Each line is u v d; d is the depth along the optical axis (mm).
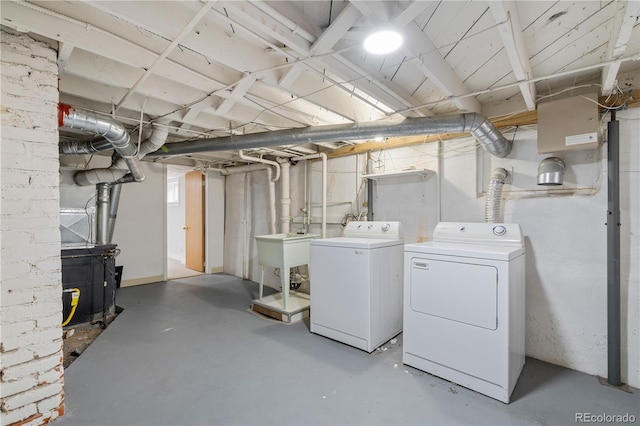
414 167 3096
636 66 1941
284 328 3043
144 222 4914
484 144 2338
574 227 2246
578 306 2232
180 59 1740
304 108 2594
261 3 1198
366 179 3514
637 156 2006
